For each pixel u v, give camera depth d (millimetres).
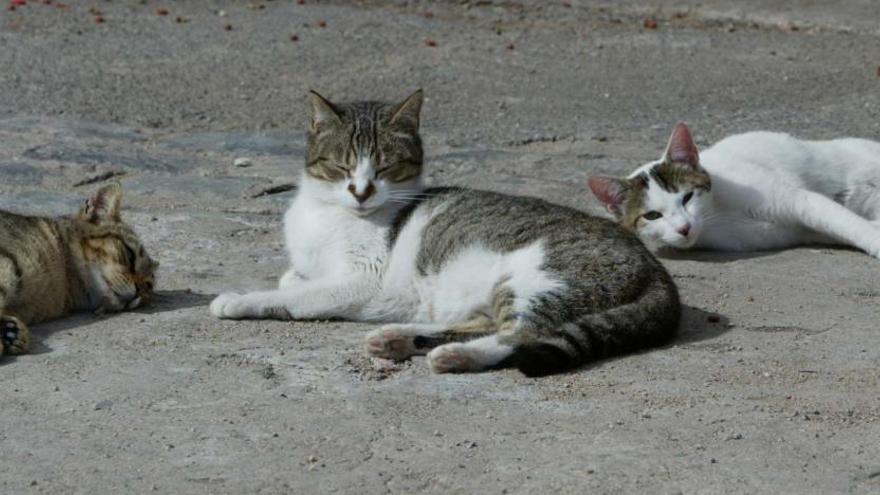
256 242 14094
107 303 11594
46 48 22453
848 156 14797
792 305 11992
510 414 9266
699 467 8430
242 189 16141
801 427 9055
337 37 23750
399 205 11734
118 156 17344
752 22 25500
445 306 11242
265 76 21516
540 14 26031
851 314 11688
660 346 10703
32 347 10641
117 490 8133
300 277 12180
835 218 13781
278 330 11195
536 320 10320
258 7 25766
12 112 19188
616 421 9141
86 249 11555
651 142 18359
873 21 25188
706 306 11992
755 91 20953
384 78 21516
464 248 11086
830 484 8203
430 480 8250
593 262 10523
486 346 10117
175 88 20750
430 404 9453
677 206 13789
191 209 15305
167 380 9891
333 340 10953
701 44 23859
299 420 9148
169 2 25953
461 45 23547
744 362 10359
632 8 26281
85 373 10039
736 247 14172
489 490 8125
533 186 16281
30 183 16047
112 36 23391
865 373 10125
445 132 18844
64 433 8945
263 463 8492
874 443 8797
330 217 11727
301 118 19547
